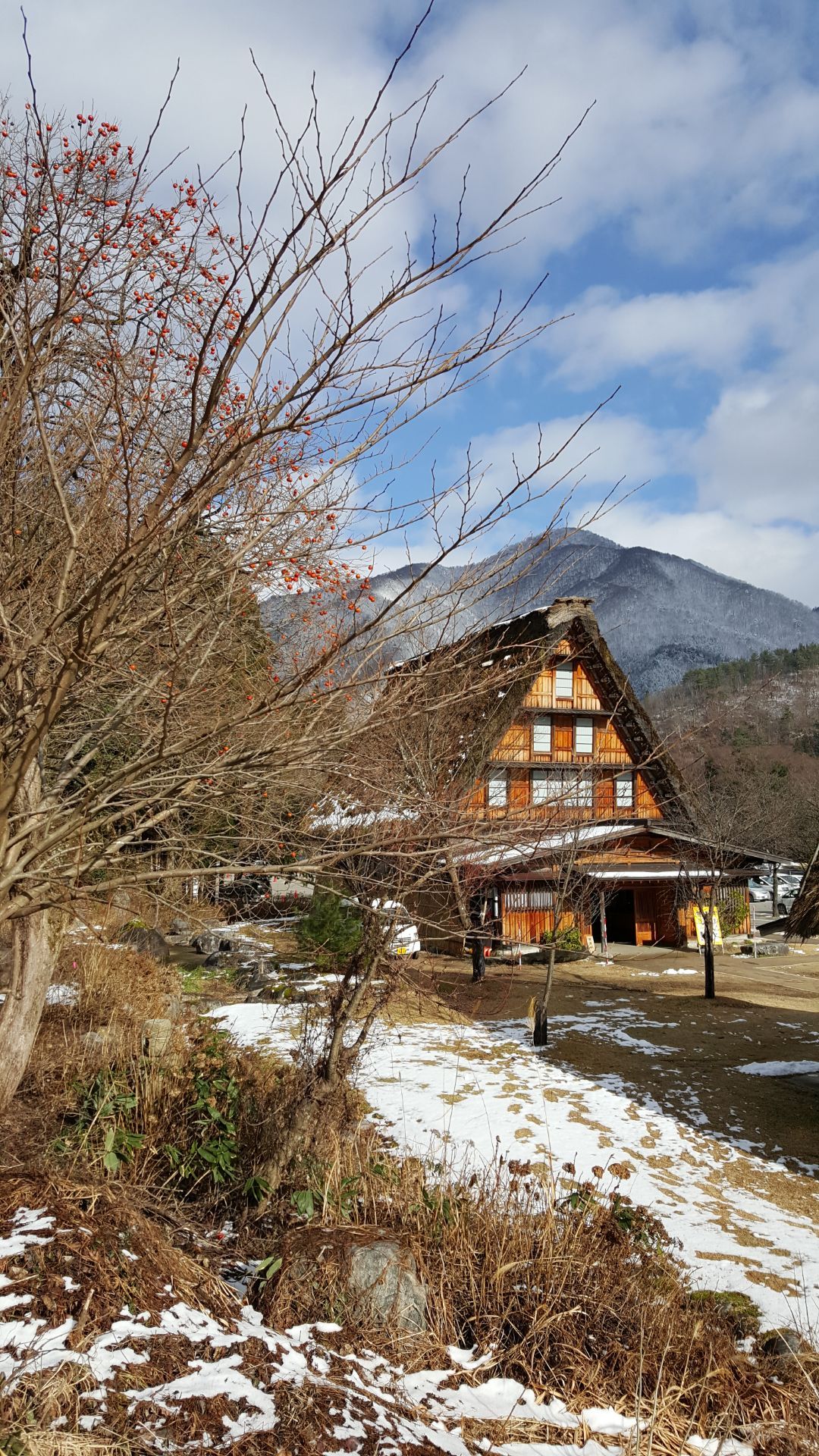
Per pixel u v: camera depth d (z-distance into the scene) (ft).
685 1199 25.68
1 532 11.94
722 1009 56.13
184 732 12.17
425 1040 41.14
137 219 12.87
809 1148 31.35
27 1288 9.94
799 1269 21.48
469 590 11.01
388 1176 18.31
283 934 62.85
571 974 67.82
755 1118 34.37
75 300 10.69
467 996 52.26
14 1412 8.01
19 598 12.67
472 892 20.43
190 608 11.91
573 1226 17.17
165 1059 22.07
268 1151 18.07
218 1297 11.69
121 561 8.35
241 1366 9.74
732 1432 12.56
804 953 85.46
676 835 72.84
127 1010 27.86
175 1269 11.68
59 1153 15.33
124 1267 10.84
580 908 58.54
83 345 12.06
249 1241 15.05
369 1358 11.46
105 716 15.01
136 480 9.50
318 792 13.58
